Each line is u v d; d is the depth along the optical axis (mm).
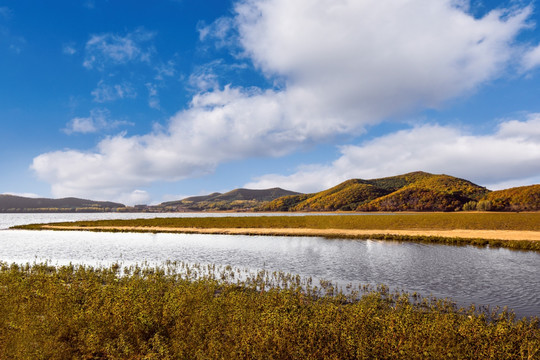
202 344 6703
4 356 6152
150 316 7965
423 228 43156
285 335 6684
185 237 38594
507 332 7359
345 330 7148
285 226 49875
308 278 16875
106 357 6781
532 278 16578
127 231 47344
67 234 45281
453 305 12211
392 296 13305
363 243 30625
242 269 19312
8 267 19359
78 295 10664
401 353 6160
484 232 36281
